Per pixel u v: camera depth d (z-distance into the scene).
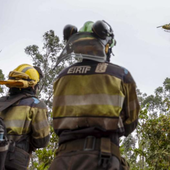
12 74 3.06
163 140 6.74
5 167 2.64
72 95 1.94
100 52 2.02
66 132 1.88
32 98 2.99
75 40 2.07
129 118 1.99
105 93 1.86
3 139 2.50
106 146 1.75
